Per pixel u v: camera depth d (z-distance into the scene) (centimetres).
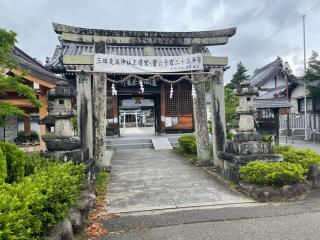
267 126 1803
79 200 607
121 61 1045
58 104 834
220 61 1095
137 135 2350
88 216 609
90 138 1066
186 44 1198
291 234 508
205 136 1205
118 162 1350
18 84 603
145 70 1058
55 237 412
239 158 852
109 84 2175
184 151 1551
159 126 2327
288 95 3033
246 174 786
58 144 812
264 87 3769
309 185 768
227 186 862
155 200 748
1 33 573
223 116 1115
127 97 2484
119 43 1153
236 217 601
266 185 743
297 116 2941
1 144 534
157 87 2267
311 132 2570
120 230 551
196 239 500
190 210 660
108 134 2203
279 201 704
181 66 1077
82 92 1068
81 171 678
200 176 1020
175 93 2273
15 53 1338
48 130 990
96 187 856
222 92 1116
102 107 1134
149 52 1217
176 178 998
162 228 555
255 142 882
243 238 498
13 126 1672
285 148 1045
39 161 656
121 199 762
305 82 2464
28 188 383
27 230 326
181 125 2284
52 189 429
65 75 1898
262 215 609
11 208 320
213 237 506
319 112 2656
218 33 1198
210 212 639
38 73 1292
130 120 4894
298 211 627
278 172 715
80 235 515
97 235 527
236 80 4147
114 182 956
